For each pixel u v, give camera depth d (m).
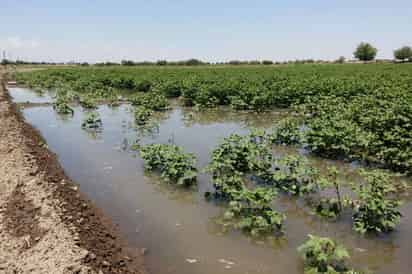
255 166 11.09
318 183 9.77
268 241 7.80
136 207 9.43
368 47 109.31
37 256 6.38
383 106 16.95
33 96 36.88
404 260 7.11
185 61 98.62
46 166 11.65
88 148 15.10
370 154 12.83
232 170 11.11
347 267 6.84
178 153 11.53
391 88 23.03
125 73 47.97
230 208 8.81
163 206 9.48
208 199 9.84
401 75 36.72
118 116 22.91
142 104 25.22
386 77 34.22
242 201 9.40
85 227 7.73
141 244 7.67
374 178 9.28
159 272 6.73
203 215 8.96
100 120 20.03
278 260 7.11
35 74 59.59
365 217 8.10
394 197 10.01
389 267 6.90
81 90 37.22
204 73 45.16
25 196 8.73
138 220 8.73
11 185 9.39
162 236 7.99
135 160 13.27
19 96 36.91
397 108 14.48
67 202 8.84
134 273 6.58
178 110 25.09
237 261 7.09
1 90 35.84
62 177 11.02
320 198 9.81
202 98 25.30
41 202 8.32
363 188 8.66
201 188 10.56
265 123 20.25
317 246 6.49
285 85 27.16
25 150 12.66
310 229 8.30
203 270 6.80
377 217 8.02
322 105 19.81
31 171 10.32
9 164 10.85
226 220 8.67
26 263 6.24
